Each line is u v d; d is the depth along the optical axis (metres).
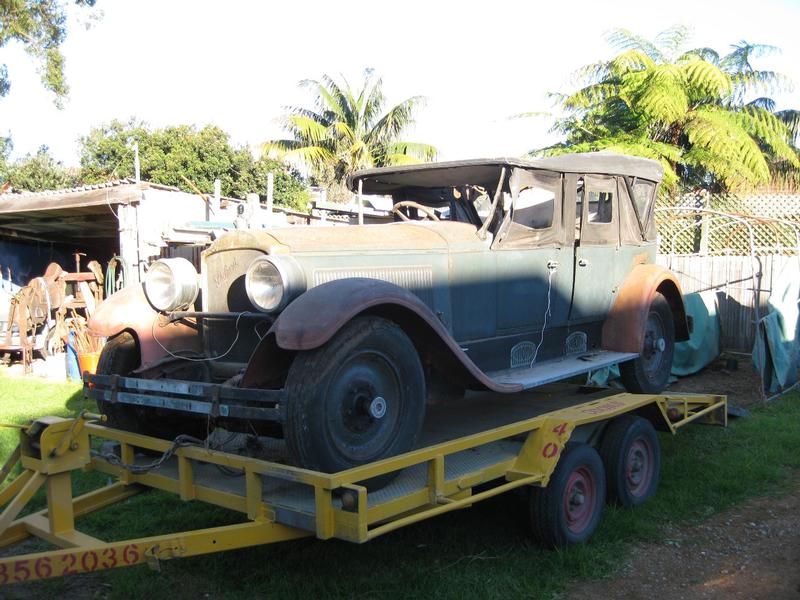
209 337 4.25
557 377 4.68
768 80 15.95
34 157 26.39
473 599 3.55
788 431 6.70
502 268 4.73
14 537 3.42
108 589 3.81
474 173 4.95
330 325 3.19
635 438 4.84
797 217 12.67
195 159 24.17
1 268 14.53
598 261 5.57
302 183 26.94
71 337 10.04
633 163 5.94
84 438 3.27
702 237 10.99
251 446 3.97
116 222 13.12
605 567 3.98
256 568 3.91
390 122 24.22
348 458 3.35
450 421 4.91
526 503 4.20
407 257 4.21
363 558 4.02
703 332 9.48
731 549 4.23
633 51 15.30
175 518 4.65
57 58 16.83
